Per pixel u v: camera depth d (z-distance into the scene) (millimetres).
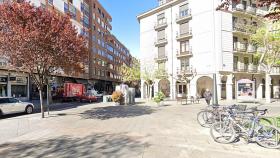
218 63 31969
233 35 33750
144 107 21344
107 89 71688
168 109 19016
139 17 43844
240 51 33906
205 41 33312
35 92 35094
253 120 7219
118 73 83875
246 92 27516
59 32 12945
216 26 32188
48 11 13570
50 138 8445
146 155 6211
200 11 34031
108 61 70562
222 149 6703
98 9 60688
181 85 37438
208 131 9266
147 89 42344
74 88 34156
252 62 35938
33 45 12172
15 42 11859
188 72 35125
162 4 39500
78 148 7004
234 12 33406
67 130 9961
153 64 41438
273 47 24562
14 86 31062
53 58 13070
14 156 6352
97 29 59688
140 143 7473
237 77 34188
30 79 33781
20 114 18062
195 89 34500
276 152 6387
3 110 16406
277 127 6770
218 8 7535
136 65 47469
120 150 6711
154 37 41281
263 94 37469
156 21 40969
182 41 36906
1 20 12273
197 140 7797
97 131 9594
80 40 13867
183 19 36000
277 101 28391
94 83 58469
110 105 24719
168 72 38625
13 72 30453
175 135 8617
